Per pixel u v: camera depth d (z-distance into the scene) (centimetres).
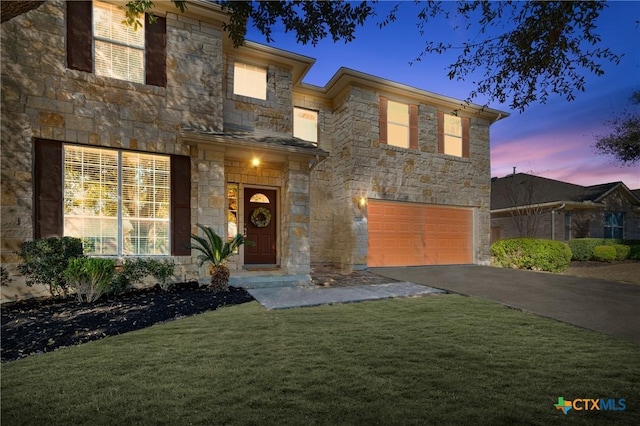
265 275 799
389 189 1140
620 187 1669
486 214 1326
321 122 1200
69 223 670
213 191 760
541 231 1628
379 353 352
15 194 611
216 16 802
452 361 332
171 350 359
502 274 970
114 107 706
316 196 1173
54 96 653
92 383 283
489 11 442
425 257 1209
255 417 231
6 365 321
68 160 674
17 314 485
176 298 598
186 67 783
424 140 1221
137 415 235
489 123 1365
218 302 583
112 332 421
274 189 974
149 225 740
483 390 272
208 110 802
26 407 246
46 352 359
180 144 765
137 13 593
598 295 667
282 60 1005
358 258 1068
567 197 1614
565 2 377
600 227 1623
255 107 973
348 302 605
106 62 720
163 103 754
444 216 1261
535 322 479
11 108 615
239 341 388
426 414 236
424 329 440
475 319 493
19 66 625
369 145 1112
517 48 445
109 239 703
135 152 731
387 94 1162
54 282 564
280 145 788
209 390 270
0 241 593
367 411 239
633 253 1479
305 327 445
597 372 309
